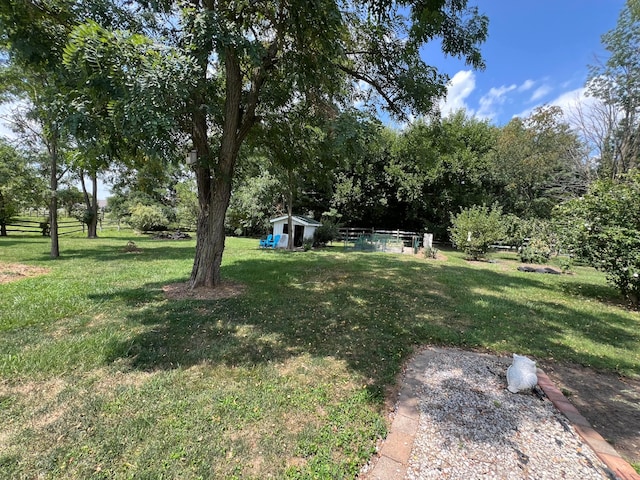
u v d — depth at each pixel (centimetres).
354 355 345
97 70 327
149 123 313
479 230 1290
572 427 233
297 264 963
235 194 1834
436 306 551
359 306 531
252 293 582
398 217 2286
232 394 259
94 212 1702
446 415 242
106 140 432
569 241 723
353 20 536
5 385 259
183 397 252
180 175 2044
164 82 320
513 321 489
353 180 2056
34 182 937
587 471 188
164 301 511
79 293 533
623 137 1611
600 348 399
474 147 1962
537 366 344
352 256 1241
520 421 237
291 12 395
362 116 462
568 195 1878
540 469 189
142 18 461
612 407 271
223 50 365
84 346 333
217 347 349
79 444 196
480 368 327
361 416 237
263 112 644
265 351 345
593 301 659
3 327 375
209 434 210
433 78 555
